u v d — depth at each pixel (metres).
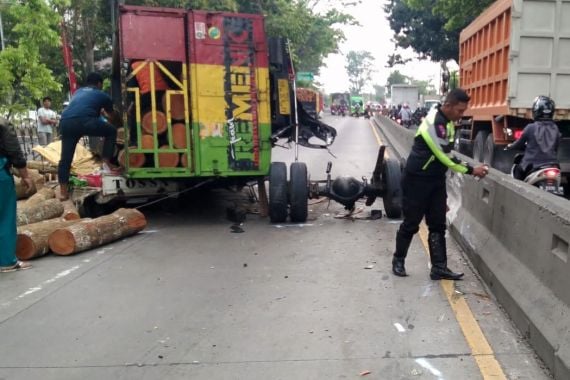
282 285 5.19
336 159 16.06
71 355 3.87
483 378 3.38
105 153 7.89
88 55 19.88
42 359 3.81
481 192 5.65
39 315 4.59
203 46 7.43
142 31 7.33
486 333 4.00
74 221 6.72
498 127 11.07
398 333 4.06
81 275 5.61
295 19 27.55
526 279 4.10
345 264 5.80
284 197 7.59
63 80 19.64
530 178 6.07
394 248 6.38
